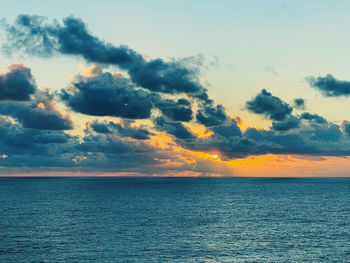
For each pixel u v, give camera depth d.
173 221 75.62
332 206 107.75
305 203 116.75
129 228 66.69
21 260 45.53
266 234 62.12
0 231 63.50
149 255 48.00
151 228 66.81
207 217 82.19
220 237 59.34
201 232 63.34
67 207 101.25
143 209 96.81
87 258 46.47
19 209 96.38
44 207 101.31
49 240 56.31
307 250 51.50
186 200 125.12
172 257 47.19
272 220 78.38
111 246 52.62
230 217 82.50
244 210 96.38
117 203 113.06
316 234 62.47
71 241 55.59
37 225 69.88
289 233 63.22
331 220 78.94
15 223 72.19
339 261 46.41
